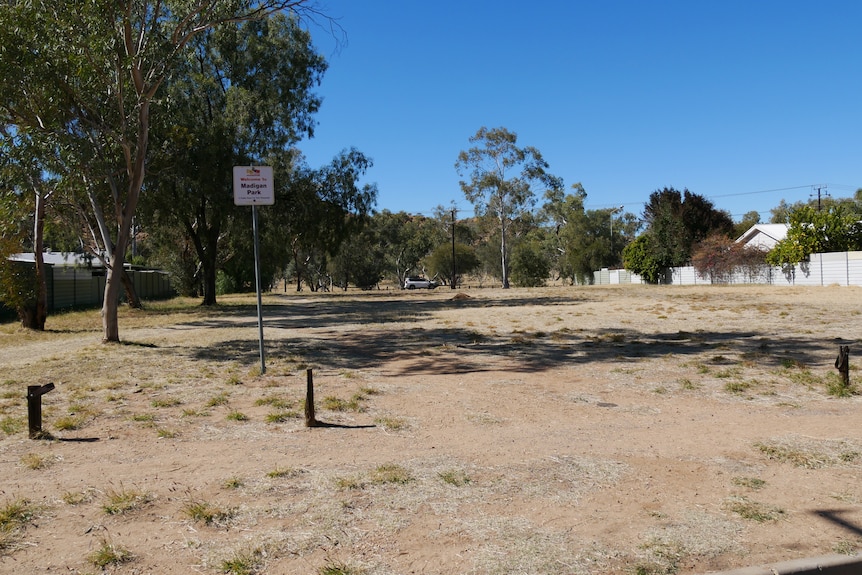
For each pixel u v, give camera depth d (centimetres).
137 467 579
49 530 441
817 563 376
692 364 1102
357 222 3888
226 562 387
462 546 409
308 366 1171
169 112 1661
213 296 3631
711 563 383
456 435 678
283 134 3528
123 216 1620
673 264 5916
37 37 1330
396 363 1210
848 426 685
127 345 1572
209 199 3123
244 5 1501
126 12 1409
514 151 6412
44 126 1466
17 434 698
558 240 8644
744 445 623
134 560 395
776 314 2138
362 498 493
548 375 1044
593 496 494
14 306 2000
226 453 620
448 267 8625
